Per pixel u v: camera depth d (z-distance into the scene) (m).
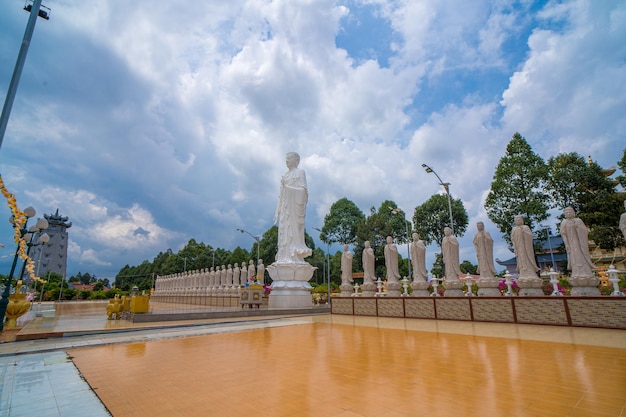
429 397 5.54
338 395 5.74
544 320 13.41
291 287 26.39
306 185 29.41
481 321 15.35
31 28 9.80
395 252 22.64
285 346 10.62
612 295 12.60
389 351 9.48
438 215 50.53
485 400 5.33
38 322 18.94
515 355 8.53
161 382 6.77
